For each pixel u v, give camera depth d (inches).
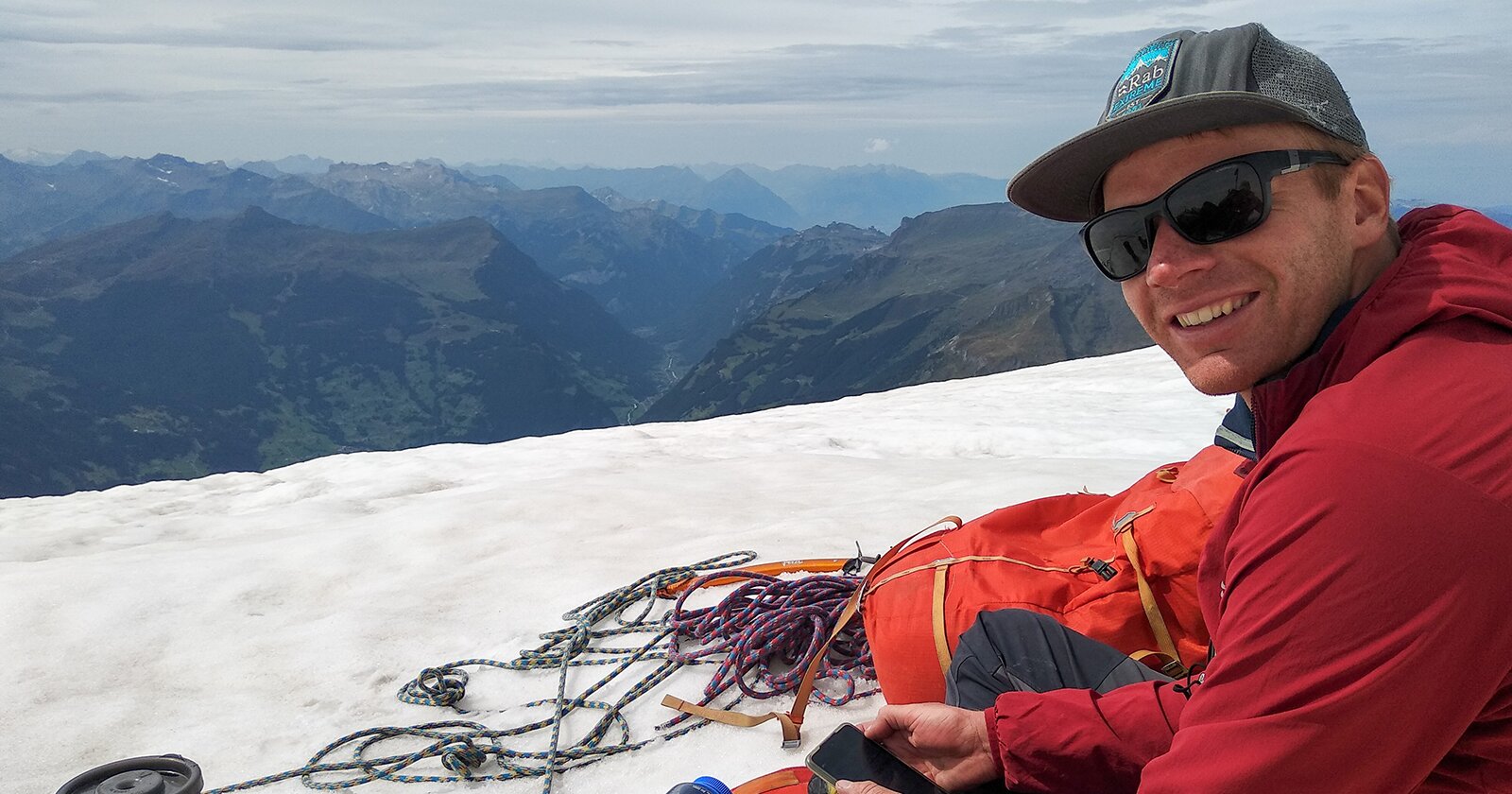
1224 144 26.9
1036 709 37.6
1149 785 26.3
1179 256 27.6
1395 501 21.7
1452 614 21.2
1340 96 27.0
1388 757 22.5
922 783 40.4
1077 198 31.4
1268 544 23.5
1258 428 29.6
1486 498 21.3
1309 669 22.7
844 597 71.1
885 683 57.2
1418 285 25.0
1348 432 22.9
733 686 68.3
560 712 65.9
